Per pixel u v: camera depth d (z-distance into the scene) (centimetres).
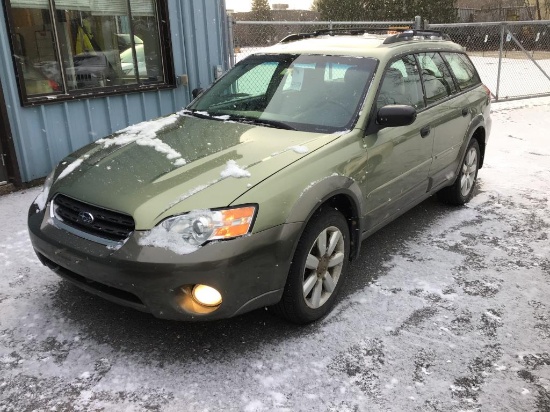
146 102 714
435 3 2873
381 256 414
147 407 245
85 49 630
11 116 550
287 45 447
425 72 442
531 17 3584
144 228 260
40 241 299
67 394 254
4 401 248
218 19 802
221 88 432
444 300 346
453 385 263
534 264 403
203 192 270
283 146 320
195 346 292
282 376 267
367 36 468
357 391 257
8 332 304
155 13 715
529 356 287
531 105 1195
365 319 321
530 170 669
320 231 303
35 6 565
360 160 335
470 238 453
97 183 295
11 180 566
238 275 260
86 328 309
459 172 504
